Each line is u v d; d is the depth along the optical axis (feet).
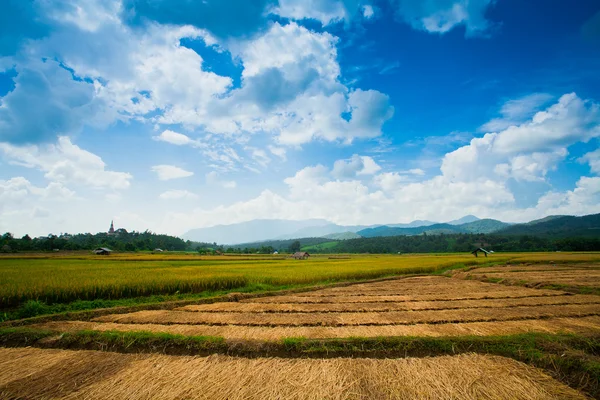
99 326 30.89
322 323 32.07
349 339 25.08
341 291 58.18
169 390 17.57
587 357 20.76
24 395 17.30
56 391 17.66
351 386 17.93
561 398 17.16
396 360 21.29
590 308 39.42
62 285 49.01
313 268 98.17
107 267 93.61
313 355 23.63
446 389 17.67
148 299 51.24
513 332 28.09
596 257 153.58
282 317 34.96
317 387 17.78
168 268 91.61
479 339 24.48
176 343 24.89
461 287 62.28
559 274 82.23
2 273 68.90
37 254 217.97
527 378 19.07
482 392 17.52
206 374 19.30
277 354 23.80
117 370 20.02
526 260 135.33
